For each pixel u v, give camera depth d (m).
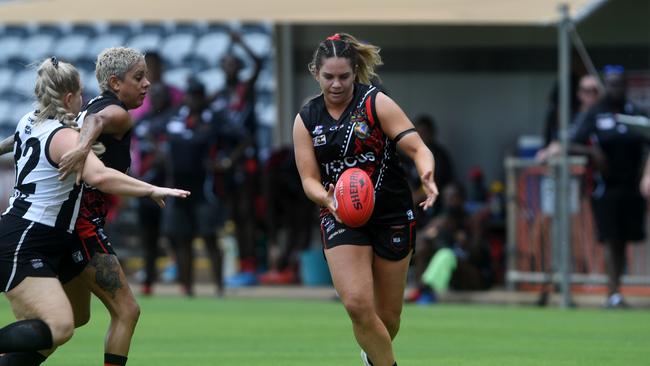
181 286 58.25
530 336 38.38
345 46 24.59
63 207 23.41
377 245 24.81
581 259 54.09
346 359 32.00
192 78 55.41
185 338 38.00
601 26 60.44
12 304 23.22
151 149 56.12
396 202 24.92
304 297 55.56
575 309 49.31
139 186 22.86
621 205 49.34
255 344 36.16
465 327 41.47
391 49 63.00
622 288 55.38
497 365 30.48
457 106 63.06
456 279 54.25
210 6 53.12
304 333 39.56
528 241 54.41
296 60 63.50
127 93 24.94
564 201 49.84
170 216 54.66
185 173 54.31
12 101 85.81
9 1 64.62
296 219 61.56
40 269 23.12
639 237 49.72
